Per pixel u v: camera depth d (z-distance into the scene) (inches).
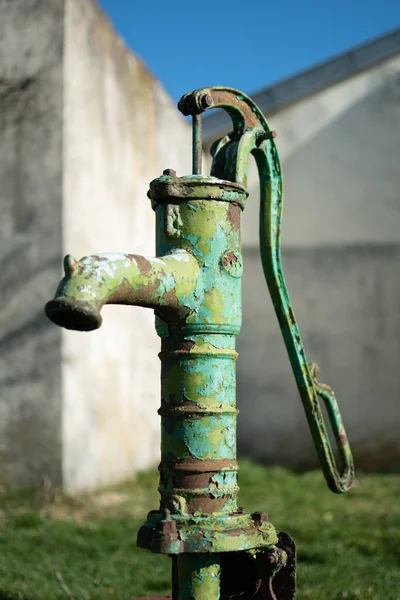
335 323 361.1
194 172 84.7
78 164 244.8
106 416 263.0
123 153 287.4
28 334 233.1
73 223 239.8
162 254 81.7
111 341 271.1
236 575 82.8
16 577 144.9
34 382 231.6
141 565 157.8
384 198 364.8
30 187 237.0
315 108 371.6
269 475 312.3
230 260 81.0
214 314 79.1
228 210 81.8
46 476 228.4
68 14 241.9
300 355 93.9
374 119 369.1
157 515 76.6
